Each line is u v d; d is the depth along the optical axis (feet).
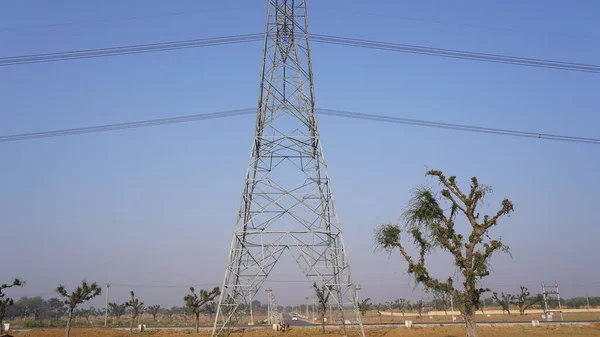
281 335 198.59
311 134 145.59
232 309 138.92
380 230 125.49
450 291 115.75
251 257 135.54
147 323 387.75
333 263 138.41
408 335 189.16
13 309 536.01
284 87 145.89
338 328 233.35
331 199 139.44
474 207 114.83
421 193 117.80
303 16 149.59
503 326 231.71
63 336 221.05
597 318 325.42
